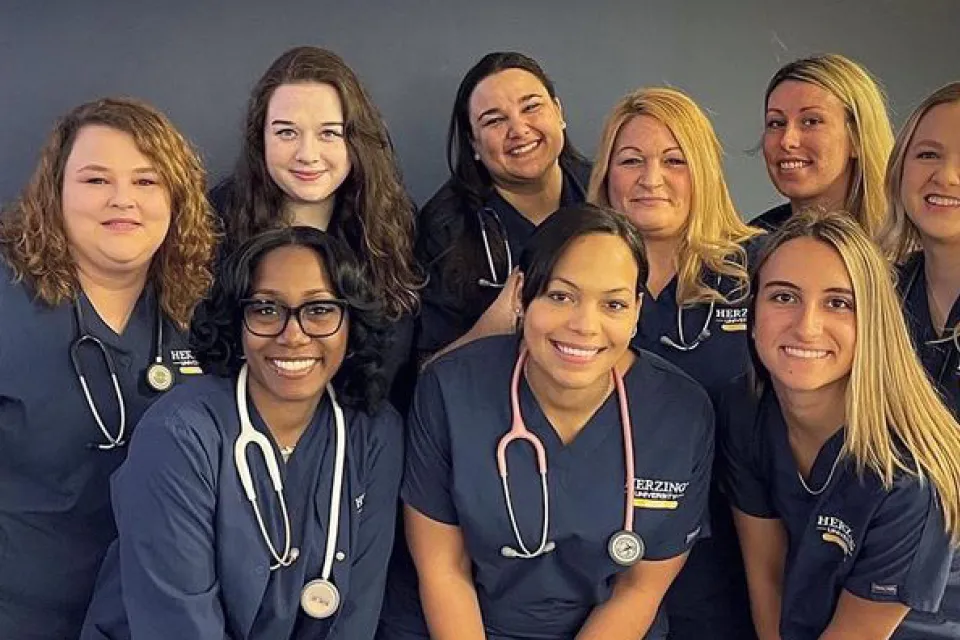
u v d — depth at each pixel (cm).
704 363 166
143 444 127
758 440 146
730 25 221
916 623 140
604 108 219
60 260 145
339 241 137
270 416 133
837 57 188
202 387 133
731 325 166
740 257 165
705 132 165
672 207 164
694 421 142
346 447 137
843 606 138
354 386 136
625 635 141
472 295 187
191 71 206
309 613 133
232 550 128
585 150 219
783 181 189
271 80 175
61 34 202
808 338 130
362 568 139
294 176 173
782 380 134
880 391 131
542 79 189
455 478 139
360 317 133
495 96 184
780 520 150
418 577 147
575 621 146
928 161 158
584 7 215
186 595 125
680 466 140
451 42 212
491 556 140
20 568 149
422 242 190
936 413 133
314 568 134
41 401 145
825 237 133
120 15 203
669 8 218
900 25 226
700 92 222
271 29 207
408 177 214
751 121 224
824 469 138
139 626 126
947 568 131
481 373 142
